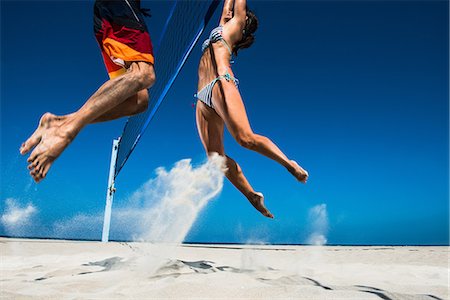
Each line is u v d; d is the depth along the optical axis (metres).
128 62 2.29
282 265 3.96
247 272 3.12
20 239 8.44
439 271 3.70
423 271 3.67
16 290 2.22
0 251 5.66
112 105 2.09
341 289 2.33
